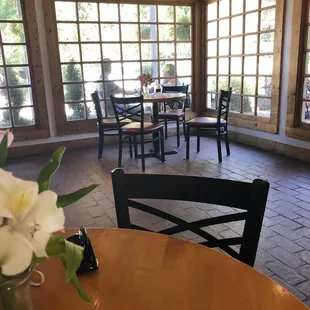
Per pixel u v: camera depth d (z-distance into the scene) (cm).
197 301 76
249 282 81
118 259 92
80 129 502
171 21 530
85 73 493
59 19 462
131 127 403
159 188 118
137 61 521
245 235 107
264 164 399
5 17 435
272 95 436
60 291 81
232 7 486
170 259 92
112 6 487
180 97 427
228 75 514
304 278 193
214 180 112
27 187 52
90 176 376
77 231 107
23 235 50
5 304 58
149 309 74
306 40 387
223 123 425
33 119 479
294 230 246
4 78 448
